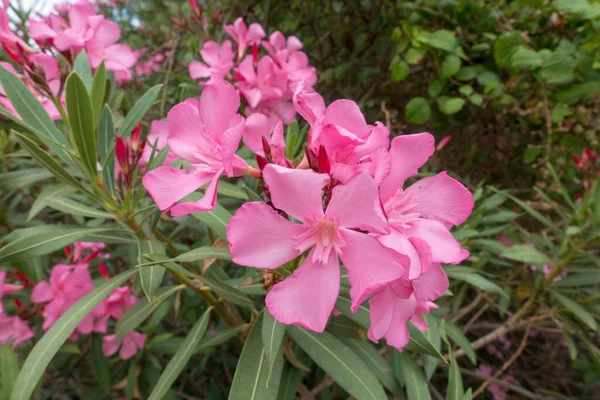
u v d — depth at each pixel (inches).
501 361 16.7
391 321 4.8
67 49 8.1
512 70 12.3
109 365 11.5
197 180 5.3
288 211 4.4
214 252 5.3
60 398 14.1
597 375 13.5
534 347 17.7
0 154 10.0
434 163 13.5
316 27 18.7
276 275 6.0
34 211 6.5
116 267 14.2
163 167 5.4
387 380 6.7
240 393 5.1
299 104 5.0
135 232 6.9
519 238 12.9
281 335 5.0
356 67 16.8
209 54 10.9
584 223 9.9
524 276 12.1
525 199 15.5
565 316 11.0
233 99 5.1
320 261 4.5
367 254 4.3
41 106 6.7
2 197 11.3
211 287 6.2
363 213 4.2
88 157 6.3
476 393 9.7
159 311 10.4
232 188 7.3
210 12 17.0
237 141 4.6
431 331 7.7
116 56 9.2
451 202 5.1
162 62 16.7
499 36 12.0
